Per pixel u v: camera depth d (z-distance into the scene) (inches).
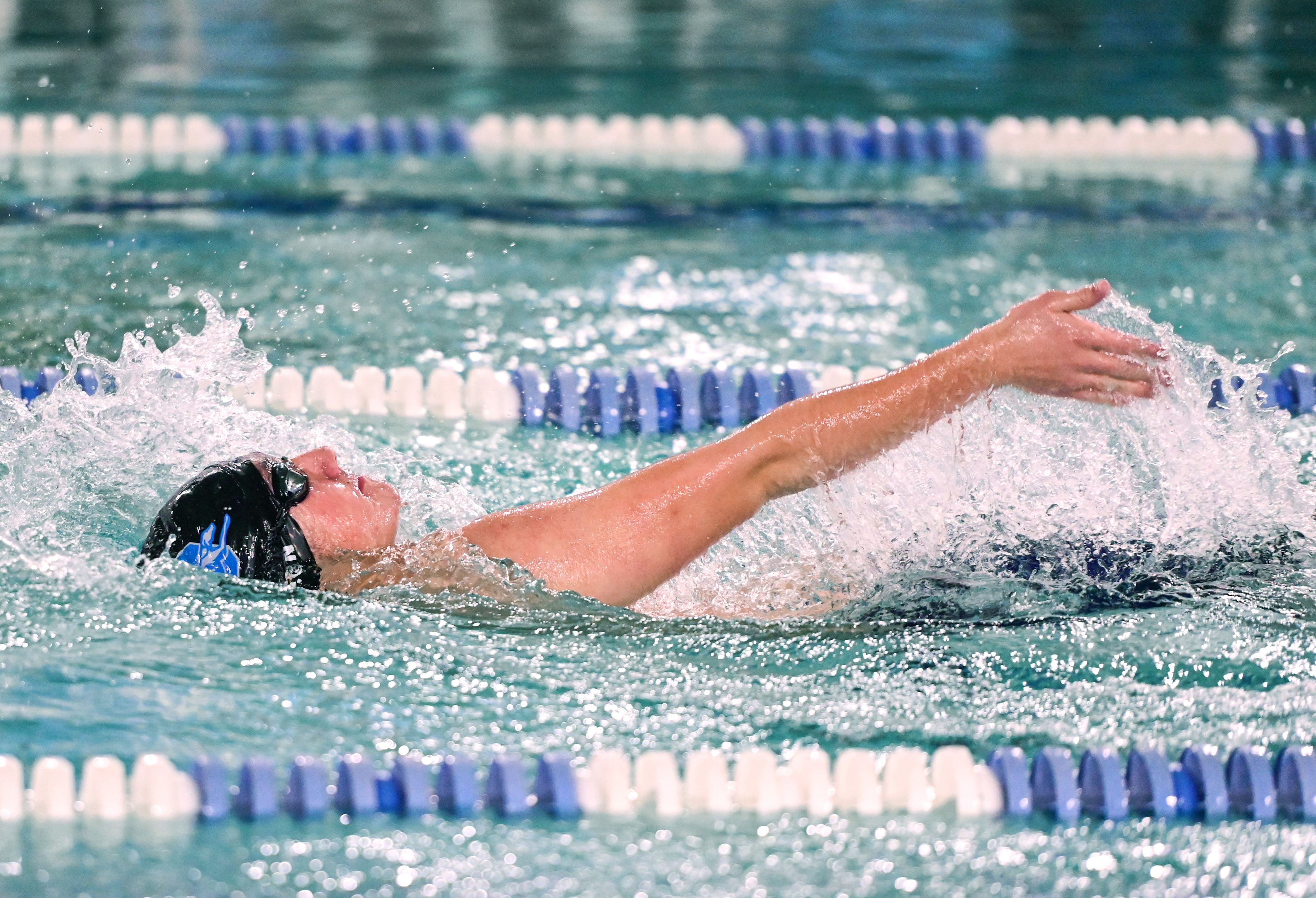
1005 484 347.9
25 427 370.3
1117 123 853.8
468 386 487.2
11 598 302.5
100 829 244.5
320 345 518.9
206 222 660.7
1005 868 242.8
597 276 608.4
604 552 316.5
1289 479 367.6
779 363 520.4
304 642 295.6
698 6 1289.4
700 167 800.9
